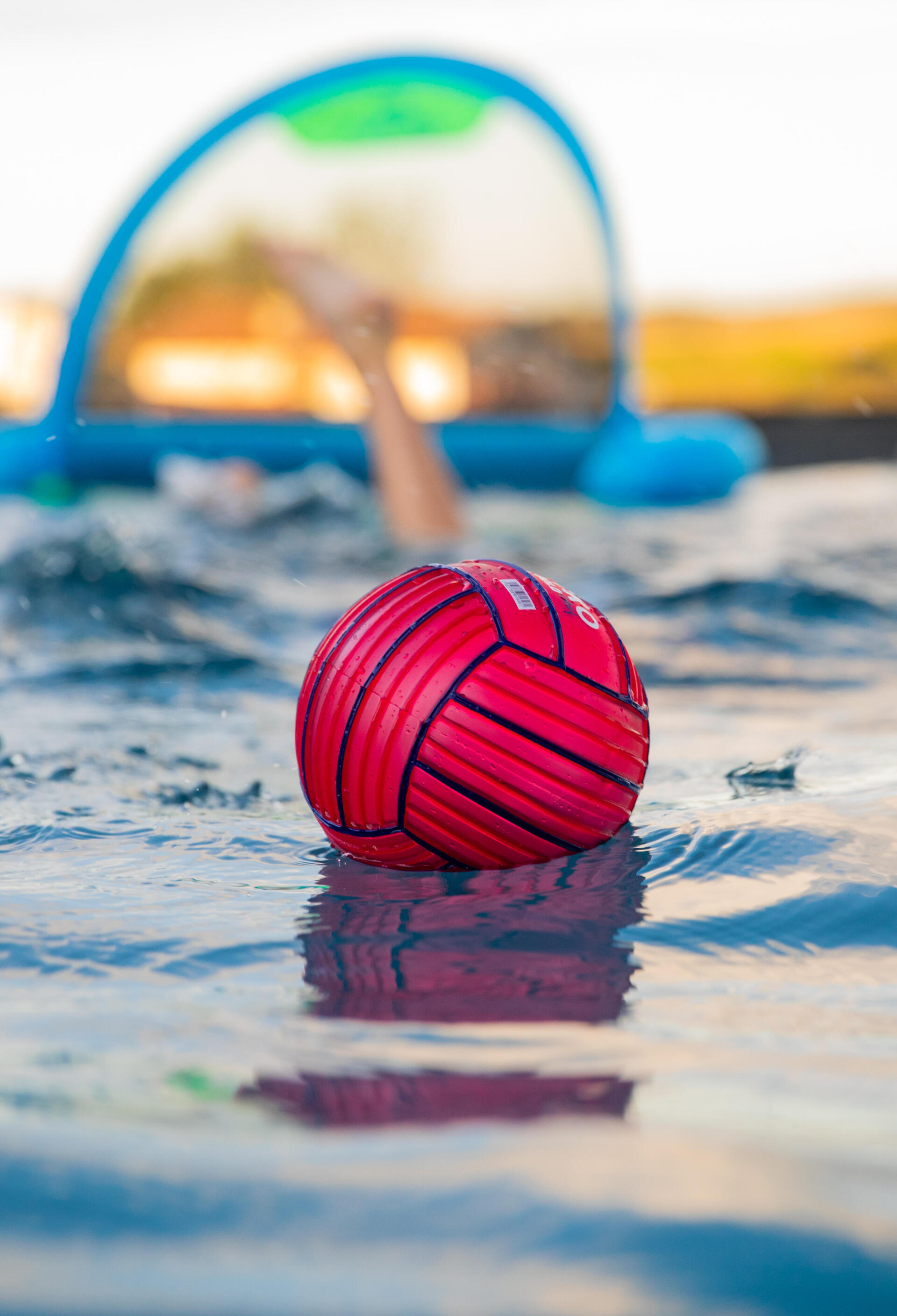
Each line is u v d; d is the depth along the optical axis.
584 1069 1.09
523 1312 0.60
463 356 11.32
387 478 6.95
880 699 3.67
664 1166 0.79
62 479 10.52
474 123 10.80
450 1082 1.04
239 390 11.31
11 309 13.88
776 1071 1.09
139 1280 0.64
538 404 11.29
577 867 1.90
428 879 1.89
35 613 4.89
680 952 1.54
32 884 1.86
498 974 1.46
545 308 11.15
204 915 1.71
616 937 1.60
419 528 6.93
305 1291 0.62
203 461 10.50
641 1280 0.63
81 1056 1.12
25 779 2.65
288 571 6.30
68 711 3.44
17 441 10.63
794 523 8.55
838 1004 1.34
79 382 10.69
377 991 1.39
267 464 10.70
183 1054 1.13
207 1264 0.66
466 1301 0.61
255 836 2.19
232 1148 0.84
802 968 1.48
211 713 3.45
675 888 1.79
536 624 1.90
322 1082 1.04
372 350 6.86
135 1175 0.78
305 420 11.11
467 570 2.00
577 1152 0.83
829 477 13.58
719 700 3.67
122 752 2.93
